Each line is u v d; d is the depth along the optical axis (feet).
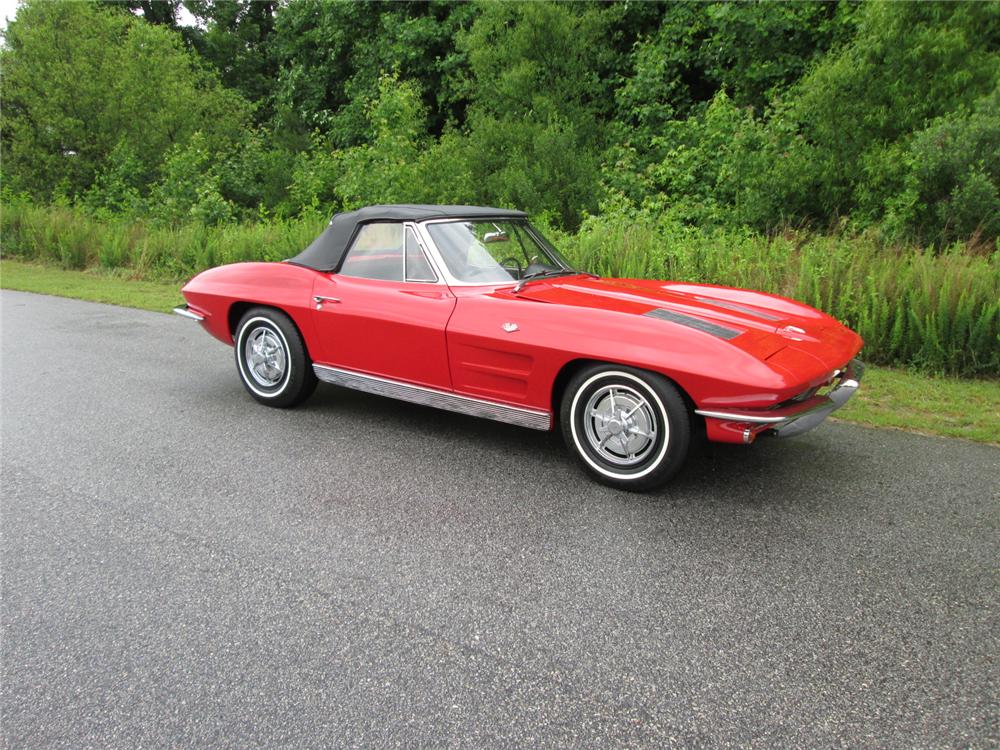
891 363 21.18
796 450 14.06
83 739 6.73
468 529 10.80
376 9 82.74
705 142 46.88
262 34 117.29
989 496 11.81
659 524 10.91
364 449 14.21
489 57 63.62
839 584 9.18
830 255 25.02
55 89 69.72
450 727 6.80
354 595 9.06
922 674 7.45
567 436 12.57
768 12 53.26
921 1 34.32
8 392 18.31
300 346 16.16
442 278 14.02
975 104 31.71
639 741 6.58
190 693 7.32
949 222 29.94
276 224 44.24
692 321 11.98
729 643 8.00
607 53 63.98
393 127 55.88
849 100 36.42
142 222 50.98
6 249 51.13
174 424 15.79
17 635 8.30
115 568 9.73
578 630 8.29
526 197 49.78
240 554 10.09
